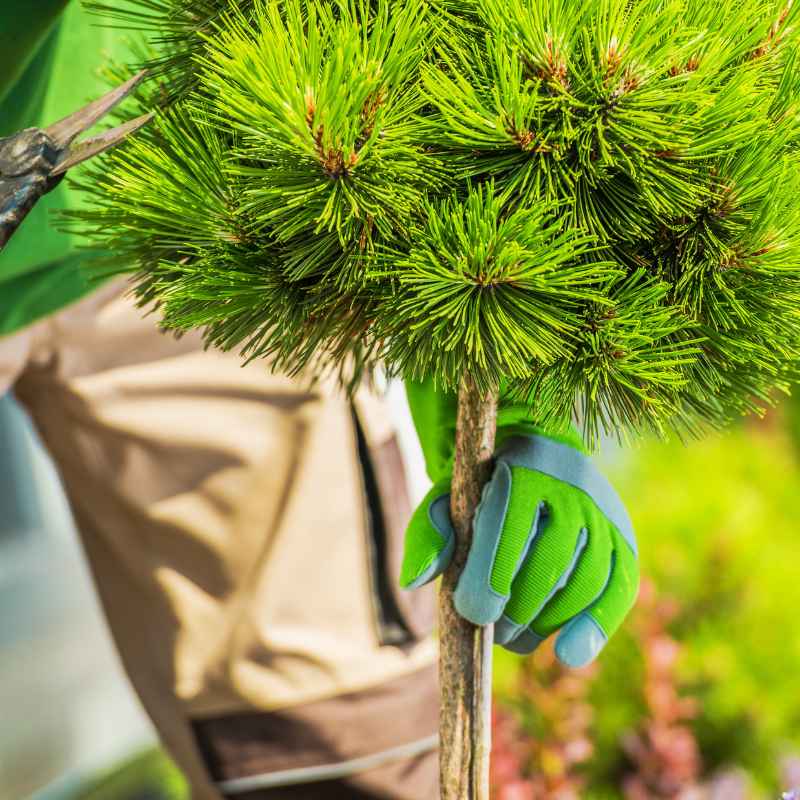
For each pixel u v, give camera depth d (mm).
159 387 1974
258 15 1390
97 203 1452
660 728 3053
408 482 2191
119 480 1999
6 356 1873
